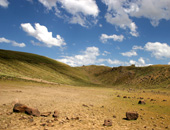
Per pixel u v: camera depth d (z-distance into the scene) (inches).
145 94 1659.7
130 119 490.0
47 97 1013.2
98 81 7057.1
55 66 6747.1
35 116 480.4
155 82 3641.7
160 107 768.3
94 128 372.8
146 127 400.2
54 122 417.7
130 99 1128.8
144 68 6220.5
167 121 485.7
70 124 401.7
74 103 816.9
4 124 373.7
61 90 1800.0
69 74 6215.6
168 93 1828.2
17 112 504.1
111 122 418.6
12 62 3996.1
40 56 7839.6
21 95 987.3
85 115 530.6
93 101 963.3
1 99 774.5
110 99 1117.1
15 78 2196.1
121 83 5462.6
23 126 366.0
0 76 1983.3
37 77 3430.1
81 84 4734.3
